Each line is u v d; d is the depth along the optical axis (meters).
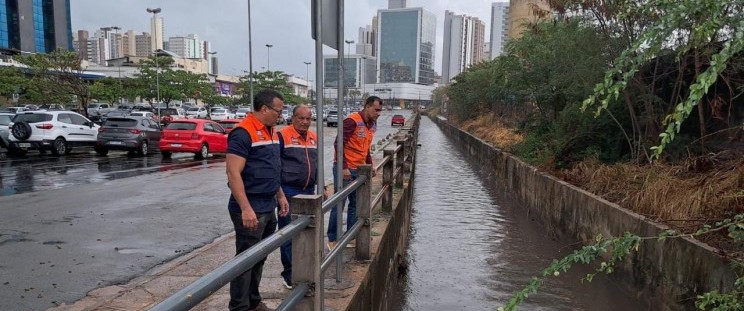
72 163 15.65
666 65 8.75
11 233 6.83
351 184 4.27
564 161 10.59
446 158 24.45
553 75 11.23
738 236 3.61
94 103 53.25
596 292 6.48
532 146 13.50
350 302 3.72
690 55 7.55
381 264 5.38
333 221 5.64
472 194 14.34
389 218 6.67
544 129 14.40
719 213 5.29
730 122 8.19
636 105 9.55
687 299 5.02
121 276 5.18
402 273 7.38
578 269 7.41
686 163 7.16
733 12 2.58
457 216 11.26
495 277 7.14
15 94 37.84
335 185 4.47
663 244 5.50
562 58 10.04
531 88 13.84
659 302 5.55
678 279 5.20
